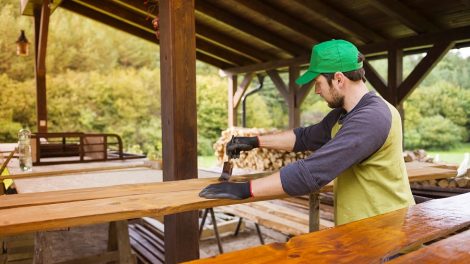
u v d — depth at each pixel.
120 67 20.41
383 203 1.73
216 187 1.73
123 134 19.56
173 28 2.43
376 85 7.66
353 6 6.73
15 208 1.53
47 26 8.30
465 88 19.23
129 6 7.82
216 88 20.28
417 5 6.32
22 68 18.19
